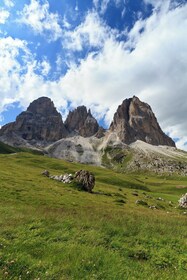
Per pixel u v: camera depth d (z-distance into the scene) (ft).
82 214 91.25
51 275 39.45
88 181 242.37
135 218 92.53
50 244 53.98
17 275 38.93
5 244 51.85
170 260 53.31
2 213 90.84
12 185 185.98
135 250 56.13
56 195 177.37
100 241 59.21
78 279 39.34
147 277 42.32
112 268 43.70
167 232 74.08
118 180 526.57
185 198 247.29
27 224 69.51
